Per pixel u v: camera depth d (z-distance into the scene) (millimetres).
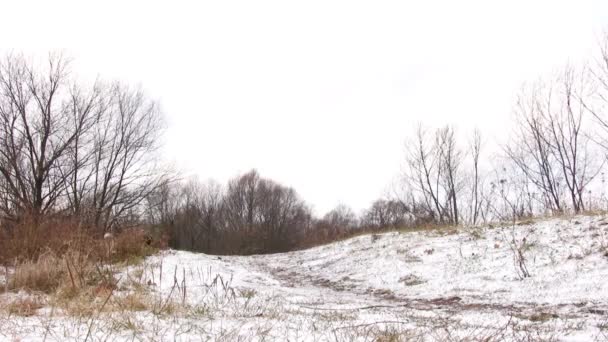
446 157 25250
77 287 6453
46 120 21219
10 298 5883
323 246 18328
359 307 6727
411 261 11219
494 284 8422
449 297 8070
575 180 16422
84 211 14805
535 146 17641
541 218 12430
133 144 23906
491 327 4707
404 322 4980
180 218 41156
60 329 3826
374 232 18703
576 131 16547
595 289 7156
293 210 50781
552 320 5555
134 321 4215
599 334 4500
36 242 9789
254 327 4320
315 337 4023
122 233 13172
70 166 21859
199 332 3986
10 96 20609
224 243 42625
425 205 26578
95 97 26625
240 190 50312
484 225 13438
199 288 7652
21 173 20344
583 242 9312
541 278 8172
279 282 10578
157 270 9859
